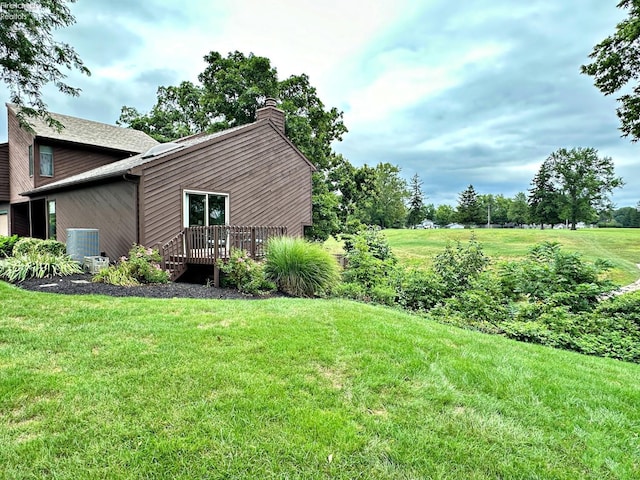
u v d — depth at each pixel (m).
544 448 2.32
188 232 8.80
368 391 2.89
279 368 3.19
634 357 5.00
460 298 7.39
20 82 7.41
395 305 7.30
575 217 45.88
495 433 2.44
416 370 3.29
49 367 3.07
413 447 2.25
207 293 6.80
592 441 2.41
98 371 3.01
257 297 6.80
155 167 9.19
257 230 9.06
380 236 11.82
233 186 11.27
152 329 4.02
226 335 3.91
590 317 6.23
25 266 7.34
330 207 19.97
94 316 4.46
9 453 2.06
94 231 9.20
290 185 13.38
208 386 2.81
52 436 2.21
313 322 4.55
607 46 9.11
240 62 20.66
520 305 6.99
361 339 4.00
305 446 2.20
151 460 2.05
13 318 4.32
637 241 21.69
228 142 11.12
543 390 3.08
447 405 2.76
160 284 7.38
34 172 13.71
